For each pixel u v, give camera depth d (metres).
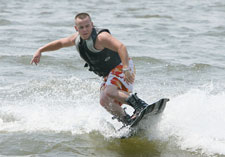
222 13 71.38
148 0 90.50
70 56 36.06
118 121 18.88
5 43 40.84
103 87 18.38
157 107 17.25
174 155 16.39
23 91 26.08
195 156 16.25
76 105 23.47
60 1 84.19
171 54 38.09
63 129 19.16
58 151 16.42
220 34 50.56
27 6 74.25
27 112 21.75
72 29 51.78
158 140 17.84
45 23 55.78
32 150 16.38
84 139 17.97
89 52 17.39
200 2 88.38
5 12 65.12
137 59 35.19
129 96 17.67
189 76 30.69
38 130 18.89
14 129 18.92
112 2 84.75
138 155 16.44
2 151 16.17
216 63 34.91
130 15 66.56
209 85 27.91
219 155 16.22
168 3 85.62
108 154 16.45
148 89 26.89
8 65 32.69
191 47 42.00
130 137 18.27
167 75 30.89
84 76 30.30
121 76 17.88
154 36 48.12
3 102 23.64
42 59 34.62
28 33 47.44
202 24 58.56
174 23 59.25
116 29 52.44
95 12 68.62
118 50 16.55
